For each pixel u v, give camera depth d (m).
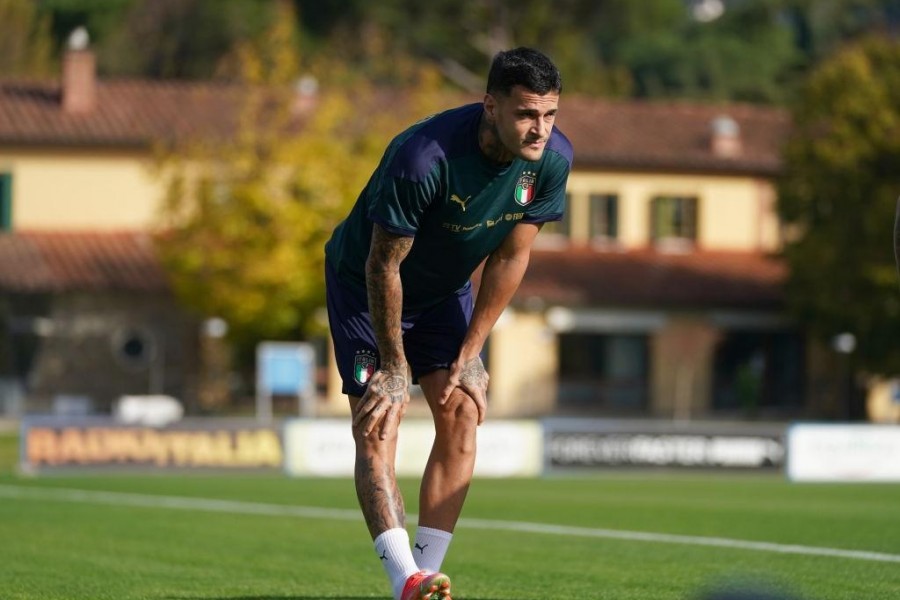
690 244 173.38
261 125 146.88
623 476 88.31
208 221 135.88
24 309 150.25
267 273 134.12
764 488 75.62
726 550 36.12
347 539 40.44
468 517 49.38
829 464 89.81
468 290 23.61
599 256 169.50
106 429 81.00
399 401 22.17
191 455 81.75
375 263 21.47
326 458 83.69
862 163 151.12
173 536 41.41
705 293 163.88
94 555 35.88
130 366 152.25
